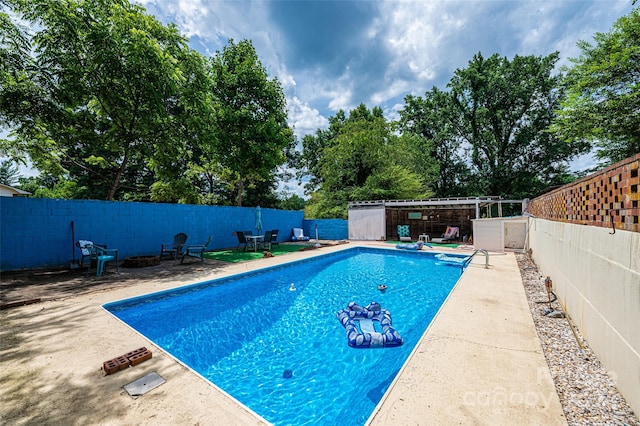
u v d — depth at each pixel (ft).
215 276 22.84
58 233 26.48
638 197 6.63
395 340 13.15
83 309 14.55
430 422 6.14
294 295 21.31
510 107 86.48
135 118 32.07
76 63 28.04
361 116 103.81
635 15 39.45
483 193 89.71
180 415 6.60
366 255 40.55
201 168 62.18
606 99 44.70
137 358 9.16
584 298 10.74
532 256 28.84
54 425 6.26
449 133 94.17
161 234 34.88
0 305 14.55
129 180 76.38
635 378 6.53
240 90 51.75
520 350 9.66
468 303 14.99
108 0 29.71
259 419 6.49
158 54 28.14
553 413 6.47
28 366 8.86
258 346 13.32
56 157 36.58
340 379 10.65
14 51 24.68
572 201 12.71
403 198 70.90
